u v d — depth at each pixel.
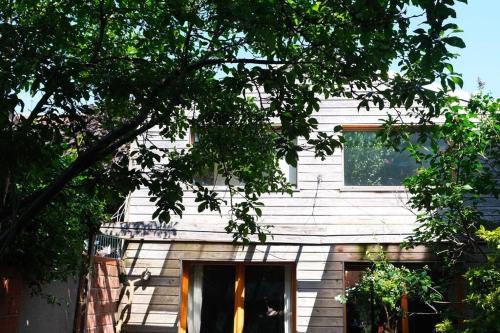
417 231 8.03
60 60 4.56
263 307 9.43
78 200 6.87
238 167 6.37
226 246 9.49
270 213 9.56
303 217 9.52
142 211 9.65
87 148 4.98
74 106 4.46
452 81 4.65
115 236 9.23
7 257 5.98
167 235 9.39
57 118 4.48
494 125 7.09
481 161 8.65
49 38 5.09
